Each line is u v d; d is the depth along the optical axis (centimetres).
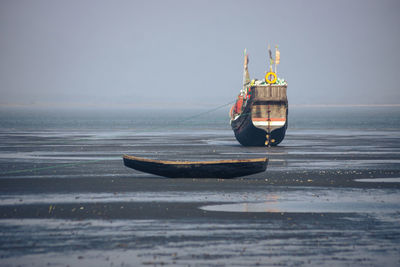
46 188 13025
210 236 8681
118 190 12725
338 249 8038
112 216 10000
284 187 13175
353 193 12381
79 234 8769
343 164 17975
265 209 10619
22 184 13625
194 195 12081
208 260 7538
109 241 8388
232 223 9519
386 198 11781
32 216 9975
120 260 7531
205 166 14300
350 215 10125
